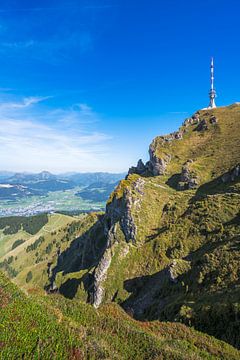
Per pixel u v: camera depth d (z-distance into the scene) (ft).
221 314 142.00
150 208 360.48
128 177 508.12
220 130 547.08
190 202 353.72
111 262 307.17
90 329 98.48
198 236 277.03
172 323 129.39
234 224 256.52
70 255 563.89
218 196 317.22
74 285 363.97
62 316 100.78
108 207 442.91
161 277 254.68
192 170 421.18
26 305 96.63
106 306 138.21
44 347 78.38
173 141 563.07
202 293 183.11
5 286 108.58
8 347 73.92
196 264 224.94
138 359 91.15
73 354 80.43
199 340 117.60
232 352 114.62
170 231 305.12
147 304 236.43
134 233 329.11
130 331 106.52
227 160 424.05
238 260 191.93
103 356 83.46
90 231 513.45
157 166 495.82
